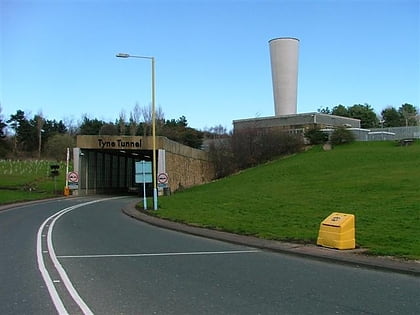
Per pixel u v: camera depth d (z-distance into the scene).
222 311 7.39
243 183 52.47
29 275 10.24
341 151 66.88
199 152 72.25
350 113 127.00
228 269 11.16
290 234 16.78
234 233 18.11
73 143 107.44
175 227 20.61
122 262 12.08
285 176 52.44
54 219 24.83
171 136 100.44
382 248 13.27
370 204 24.02
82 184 59.50
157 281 9.72
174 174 59.03
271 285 9.35
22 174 76.25
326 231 14.13
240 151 74.62
